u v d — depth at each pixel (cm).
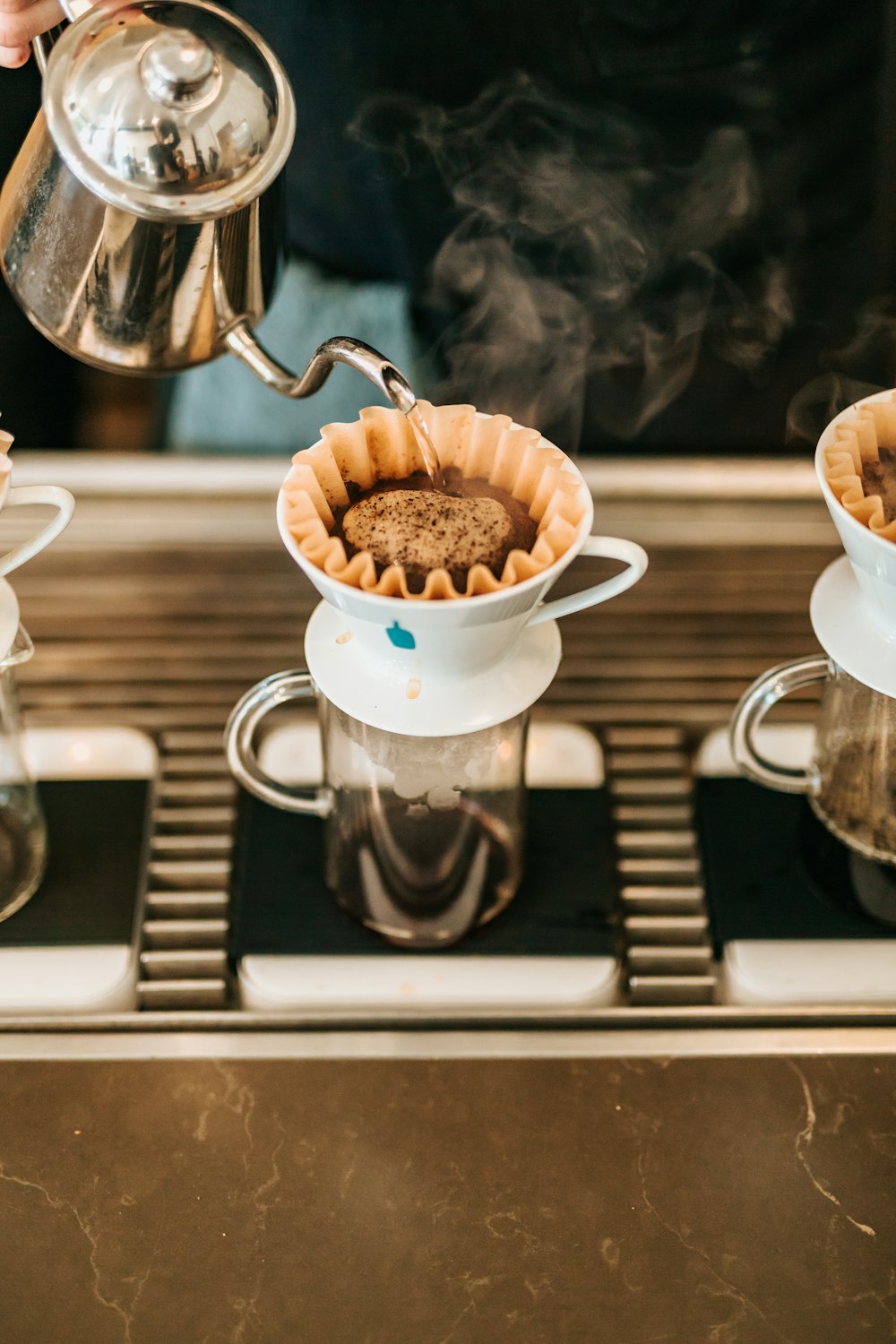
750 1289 46
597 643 68
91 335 55
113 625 68
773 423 113
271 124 49
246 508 74
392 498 47
